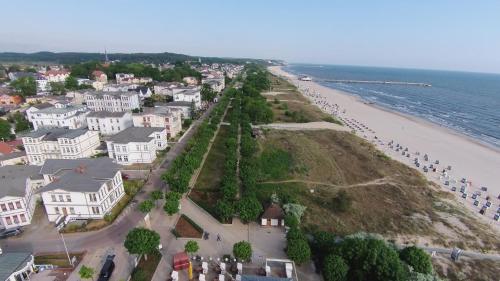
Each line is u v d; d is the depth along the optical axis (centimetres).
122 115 13138
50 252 5972
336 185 9169
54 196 6850
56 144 10094
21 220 6819
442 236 6825
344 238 6194
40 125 12950
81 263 5678
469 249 6425
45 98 18000
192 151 10088
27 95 19712
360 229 7006
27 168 8156
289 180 9388
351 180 9512
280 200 7812
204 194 8369
